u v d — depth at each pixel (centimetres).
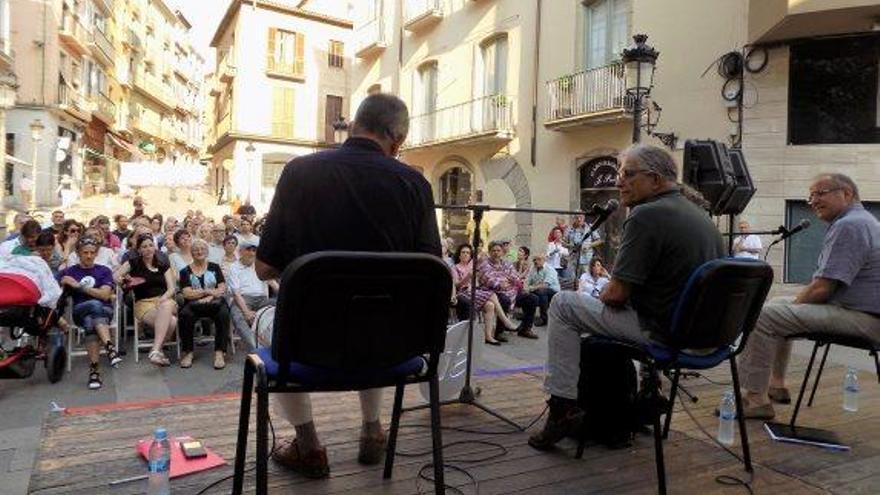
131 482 253
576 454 297
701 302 251
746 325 282
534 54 1406
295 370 200
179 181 2764
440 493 205
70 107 2531
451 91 1670
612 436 311
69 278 627
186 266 686
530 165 1420
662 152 288
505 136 1449
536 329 918
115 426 319
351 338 195
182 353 663
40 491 244
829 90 945
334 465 278
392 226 224
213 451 288
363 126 237
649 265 269
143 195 2891
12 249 688
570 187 1317
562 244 1145
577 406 296
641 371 380
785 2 873
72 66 2611
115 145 3500
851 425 358
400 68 1906
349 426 327
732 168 443
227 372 634
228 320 668
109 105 3181
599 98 1216
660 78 1114
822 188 373
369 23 2055
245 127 2733
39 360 649
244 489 250
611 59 1230
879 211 920
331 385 204
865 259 348
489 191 1538
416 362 219
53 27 2336
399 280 197
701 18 1052
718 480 274
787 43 956
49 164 2316
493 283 827
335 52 2898
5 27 2136
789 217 974
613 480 270
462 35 1631
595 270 934
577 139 1298
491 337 804
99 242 791
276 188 226
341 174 222
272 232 222
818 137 955
